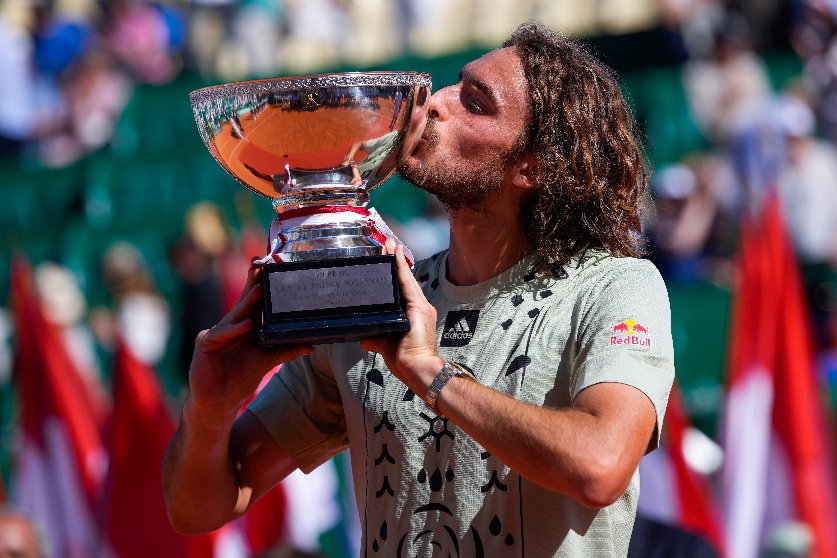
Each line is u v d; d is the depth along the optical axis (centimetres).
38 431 1378
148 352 2080
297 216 528
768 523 1334
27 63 2686
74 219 2538
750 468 1334
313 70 2894
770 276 1346
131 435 1268
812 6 2511
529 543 518
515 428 479
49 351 1385
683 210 2052
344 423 607
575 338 528
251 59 2834
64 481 1366
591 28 2844
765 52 2572
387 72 518
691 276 2012
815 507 1319
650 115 2442
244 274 1923
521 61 567
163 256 2459
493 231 562
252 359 530
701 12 2530
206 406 532
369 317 504
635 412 487
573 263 552
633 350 505
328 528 1405
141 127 2664
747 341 1351
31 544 1075
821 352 1928
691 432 1507
